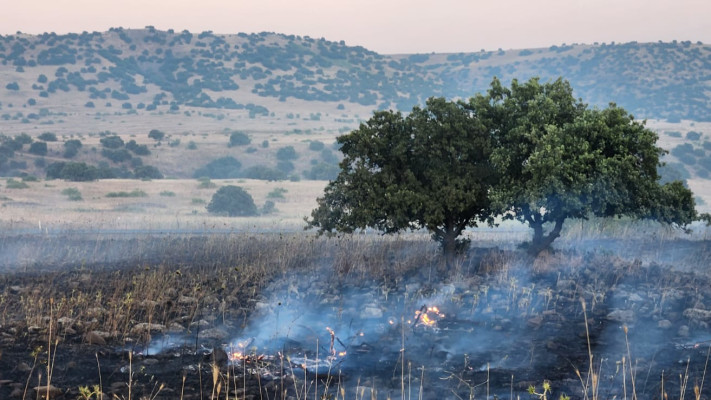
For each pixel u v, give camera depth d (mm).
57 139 175250
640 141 20828
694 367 12375
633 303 17562
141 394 10523
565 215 21672
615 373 11898
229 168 148375
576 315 16438
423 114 22344
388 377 11797
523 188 20766
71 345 13164
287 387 11094
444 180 21578
